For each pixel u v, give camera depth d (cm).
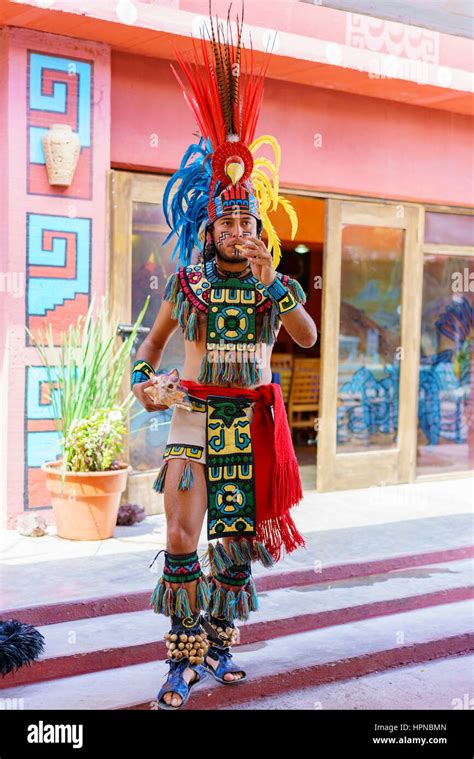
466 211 732
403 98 662
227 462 306
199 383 310
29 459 519
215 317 305
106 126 533
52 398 511
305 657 362
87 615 386
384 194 675
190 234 333
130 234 549
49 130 508
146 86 554
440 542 513
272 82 611
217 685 330
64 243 523
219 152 309
